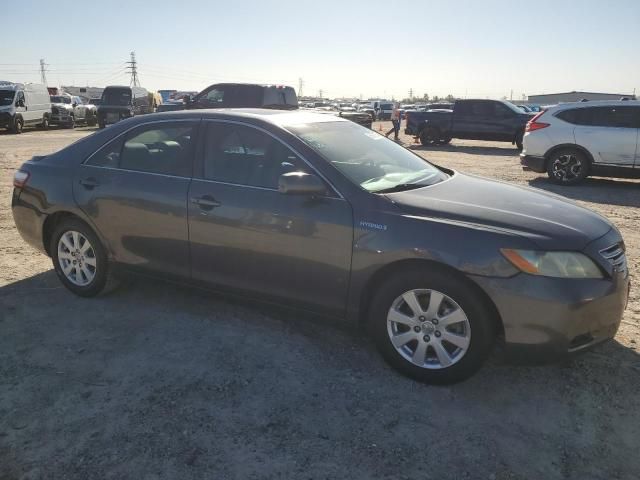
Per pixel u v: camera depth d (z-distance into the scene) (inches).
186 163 158.6
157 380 131.4
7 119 971.3
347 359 142.3
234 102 681.6
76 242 179.0
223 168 152.9
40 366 137.6
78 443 108.7
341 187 136.0
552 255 117.4
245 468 102.0
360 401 123.4
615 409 121.2
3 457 104.7
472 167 574.6
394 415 118.4
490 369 137.4
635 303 181.3
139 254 166.6
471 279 119.0
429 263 124.8
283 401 123.2
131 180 164.9
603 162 417.1
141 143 167.9
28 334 155.0
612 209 338.6
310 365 138.9
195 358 141.9
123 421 115.6
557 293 115.0
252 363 139.6
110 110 1057.5
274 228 140.8
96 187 170.1
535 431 113.6
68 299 180.4
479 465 103.6
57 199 176.7
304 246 137.4
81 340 151.6
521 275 116.2
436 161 637.9
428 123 853.8
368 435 111.8
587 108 422.9
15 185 188.7
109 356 142.8
